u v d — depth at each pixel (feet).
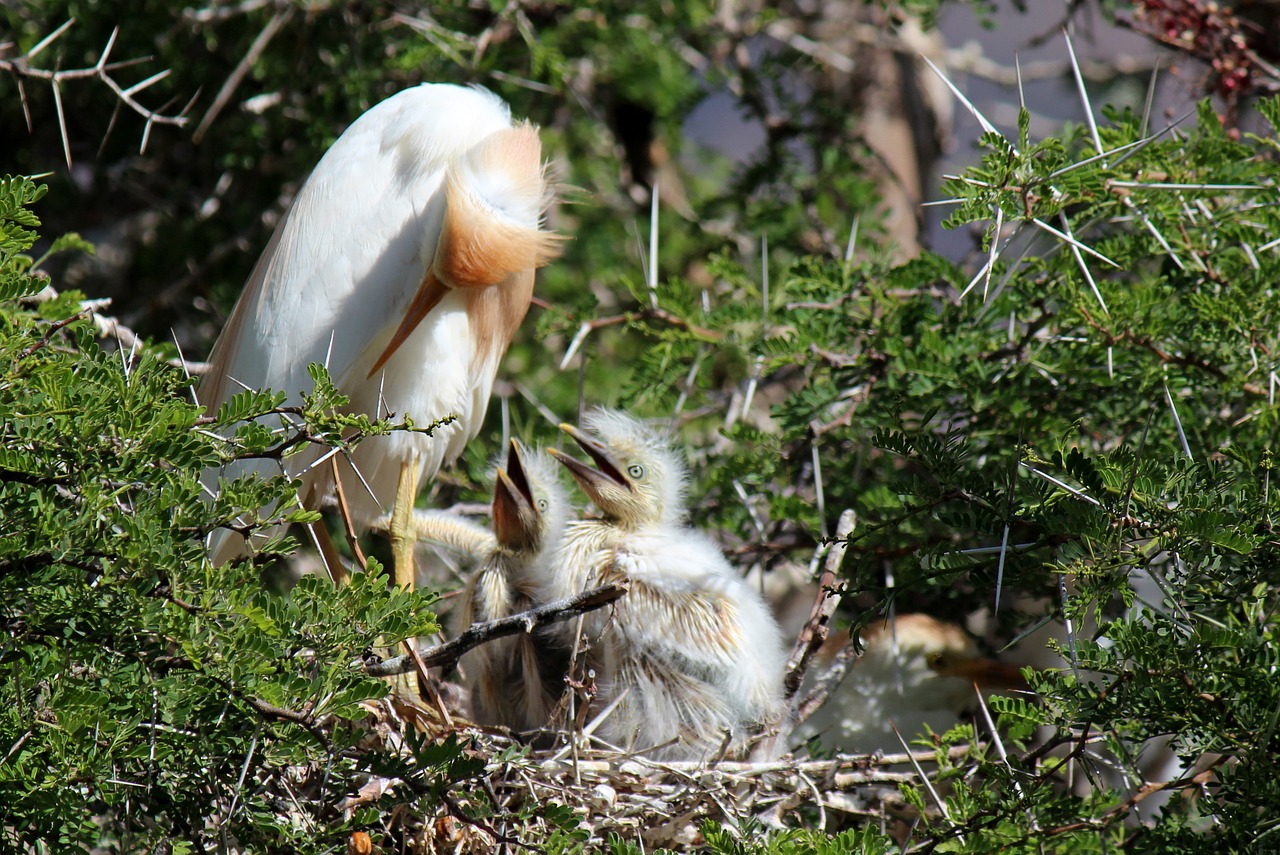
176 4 40.09
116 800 17.48
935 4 44.29
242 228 42.60
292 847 18.80
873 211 44.27
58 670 17.37
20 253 21.68
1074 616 20.10
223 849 17.85
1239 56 33.96
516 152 29.50
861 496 30.53
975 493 21.29
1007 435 29.48
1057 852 20.01
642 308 33.68
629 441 32.27
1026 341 30.27
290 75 39.34
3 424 17.37
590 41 46.21
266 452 18.76
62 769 16.76
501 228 28.71
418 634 18.99
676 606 28.84
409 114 31.27
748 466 33.06
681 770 25.22
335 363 29.32
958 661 33.65
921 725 33.65
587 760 25.48
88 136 43.78
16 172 43.11
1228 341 26.68
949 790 27.02
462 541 34.96
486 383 32.81
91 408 17.52
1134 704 19.72
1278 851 19.17
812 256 36.29
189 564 17.24
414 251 29.81
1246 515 19.93
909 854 21.50
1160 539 19.74
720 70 47.24
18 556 16.83
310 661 18.99
